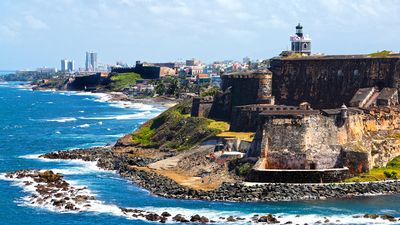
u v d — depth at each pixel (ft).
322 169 485.56
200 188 480.23
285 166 497.87
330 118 506.89
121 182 526.98
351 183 470.39
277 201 441.68
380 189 462.19
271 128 505.25
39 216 422.82
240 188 463.42
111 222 403.95
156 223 398.83
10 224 405.39
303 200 443.32
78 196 469.98
